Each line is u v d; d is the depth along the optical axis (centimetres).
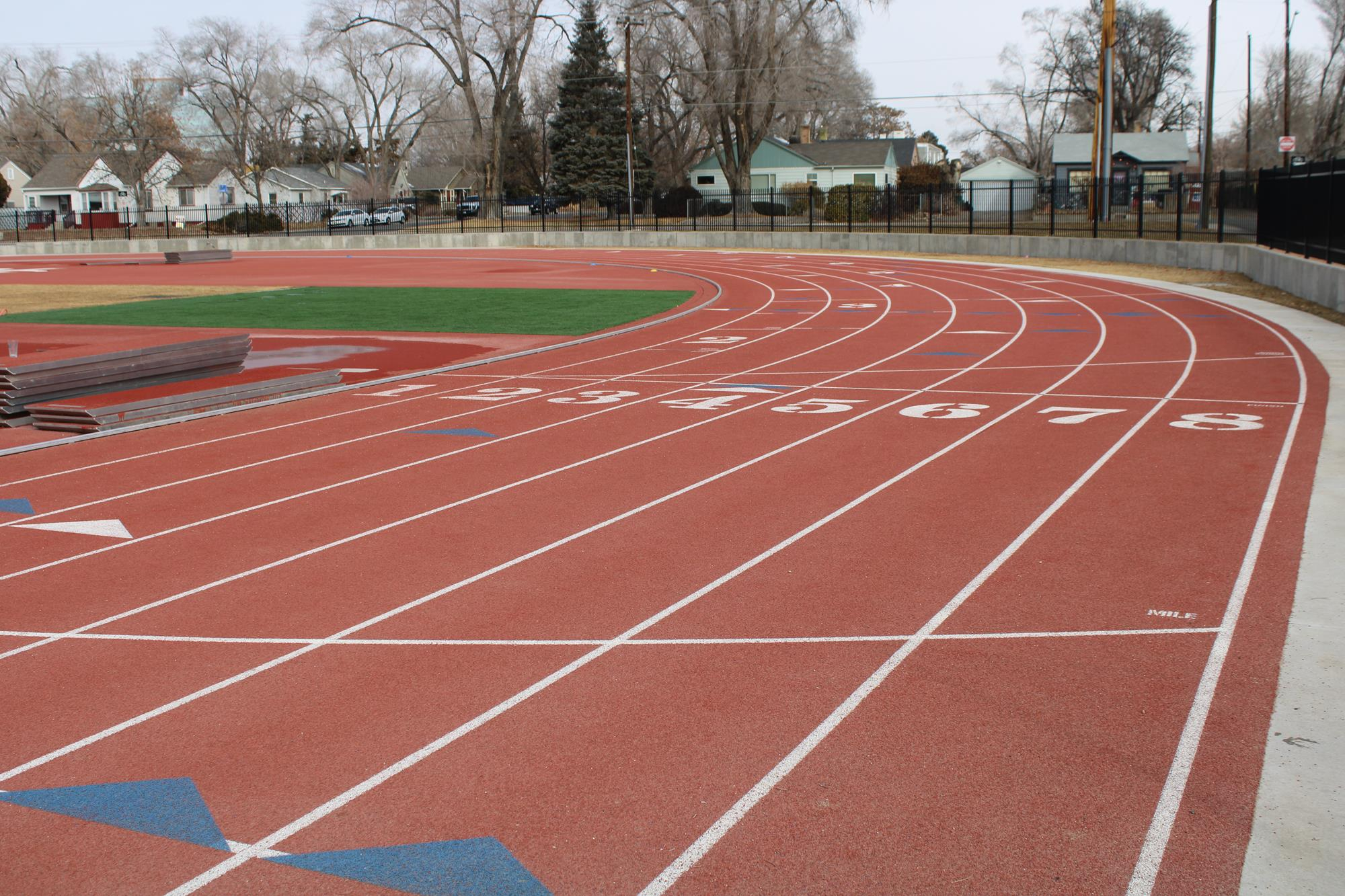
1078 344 1881
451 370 1795
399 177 10488
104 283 3888
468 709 571
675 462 1101
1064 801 462
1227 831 437
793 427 1252
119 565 828
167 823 470
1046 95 9044
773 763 504
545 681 603
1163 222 4462
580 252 5209
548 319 2522
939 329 2178
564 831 455
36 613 733
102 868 438
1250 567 736
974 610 682
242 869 435
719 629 668
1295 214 2516
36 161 10044
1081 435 1163
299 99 9712
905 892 407
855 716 548
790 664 613
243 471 1123
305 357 1964
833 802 469
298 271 4353
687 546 833
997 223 5053
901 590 723
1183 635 630
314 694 595
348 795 489
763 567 780
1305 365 1541
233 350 1728
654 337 2178
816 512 911
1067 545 800
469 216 7662
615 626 678
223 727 559
